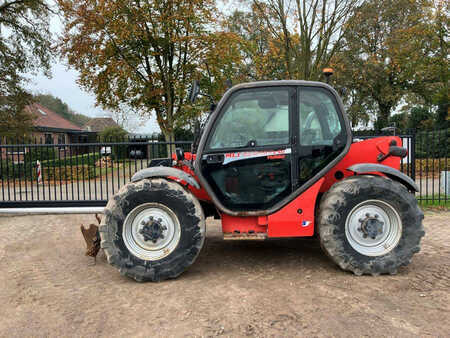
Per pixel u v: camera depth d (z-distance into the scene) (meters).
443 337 2.47
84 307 3.08
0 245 5.20
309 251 4.66
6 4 19.67
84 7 15.60
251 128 3.80
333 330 2.58
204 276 3.78
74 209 7.36
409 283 3.45
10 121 20.42
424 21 15.36
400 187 3.69
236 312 2.90
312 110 3.84
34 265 4.27
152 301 3.16
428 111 25.95
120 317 2.88
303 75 12.45
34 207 7.48
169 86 17.80
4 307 3.11
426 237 5.17
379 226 3.70
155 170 3.81
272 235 3.78
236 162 3.78
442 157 12.96
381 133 6.93
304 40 12.15
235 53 17.55
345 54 20.66
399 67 22.38
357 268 3.63
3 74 20.16
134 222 3.70
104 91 17.83
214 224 6.48
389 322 2.68
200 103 16.38
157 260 3.62
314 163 3.81
